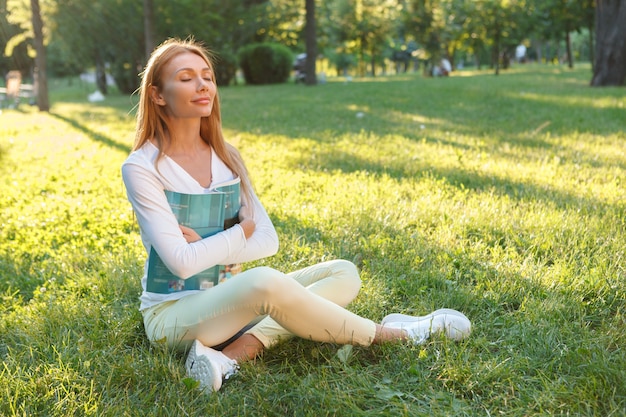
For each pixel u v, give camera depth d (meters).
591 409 2.32
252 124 12.02
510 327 3.06
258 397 2.45
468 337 2.89
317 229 4.70
